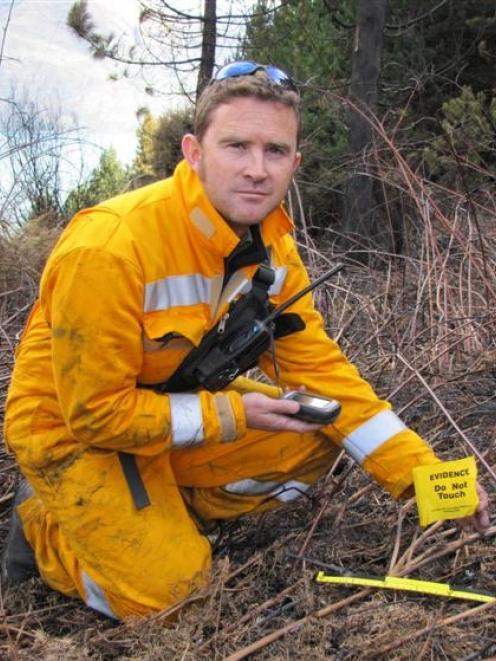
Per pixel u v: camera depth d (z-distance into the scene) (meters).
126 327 1.90
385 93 8.15
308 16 8.34
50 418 2.08
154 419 1.96
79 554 2.06
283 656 1.81
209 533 2.39
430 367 3.27
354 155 5.70
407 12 9.13
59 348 1.90
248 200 1.91
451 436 2.81
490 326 3.56
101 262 1.86
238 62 1.96
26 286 4.96
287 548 2.24
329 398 2.21
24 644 2.04
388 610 1.91
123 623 2.05
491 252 4.27
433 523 2.31
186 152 1.97
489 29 8.83
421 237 4.62
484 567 2.10
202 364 2.05
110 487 2.04
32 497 2.25
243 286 2.03
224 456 2.27
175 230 1.94
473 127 5.72
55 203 7.30
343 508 2.38
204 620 1.97
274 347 2.23
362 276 4.83
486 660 1.73
